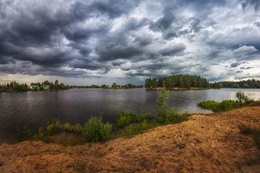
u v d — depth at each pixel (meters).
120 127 17.38
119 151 7.50
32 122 21.17
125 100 51.09
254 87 196.38
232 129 8.76
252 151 4.77
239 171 3.70
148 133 11.20
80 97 65.38
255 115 12.91
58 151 7.82
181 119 15.87
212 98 54.06
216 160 4.61
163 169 4.52
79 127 17.00
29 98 61.16
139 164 5.23
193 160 4.85
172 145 7.04
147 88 170.00
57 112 29.05
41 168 5.05
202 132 8.87
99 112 29.08
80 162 5.89
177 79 158.12
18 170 4.67
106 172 4.79
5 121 21.78
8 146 8.10
